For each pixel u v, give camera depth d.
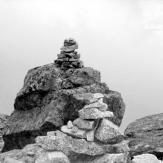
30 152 24.28
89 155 23.41
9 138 32.53
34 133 31.05
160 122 35.16
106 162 23.06
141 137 33.66
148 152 31.03
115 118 31.42
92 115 23.53
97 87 32.19
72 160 23.22
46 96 32.28
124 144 23.94
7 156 24.92
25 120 32.28
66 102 30.97
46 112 31.27
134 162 25.03
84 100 29.95
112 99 31.34
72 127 23.95
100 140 23.70
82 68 33.22
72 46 33.78
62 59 33.66
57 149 22.98
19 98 33.31
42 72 32.94
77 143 23.09
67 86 32.38
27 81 33.47
